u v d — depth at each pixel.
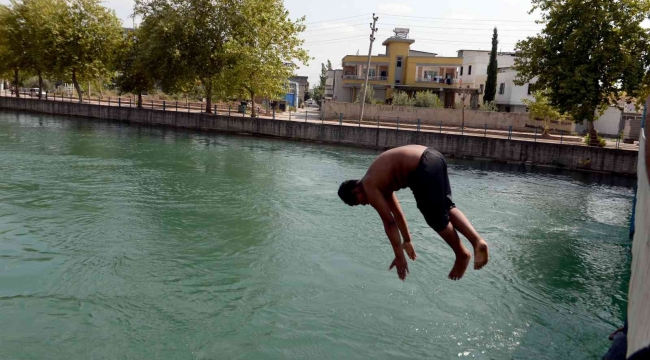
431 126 41.31
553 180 23.64
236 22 38.00
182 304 8.66
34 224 12.49
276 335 7.78
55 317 8.00
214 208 14.91
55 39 43.41
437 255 11.52
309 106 93.44
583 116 26.88
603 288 10.30
